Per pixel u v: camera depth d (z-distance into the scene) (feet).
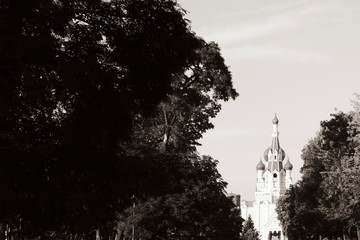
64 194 88.74
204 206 205.67
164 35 93.30
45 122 87.45
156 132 209.67
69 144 87.92
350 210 238.07
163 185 114.52
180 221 200.13
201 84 208.85
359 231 259.39
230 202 287.89
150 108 96.94
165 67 94.27
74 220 94.84
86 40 90.94
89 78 86.79
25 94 82.64
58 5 87.92
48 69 84.58
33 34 83.76
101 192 94.89
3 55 74.90
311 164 314.14
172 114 211.00
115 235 199.21
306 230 367.86
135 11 93.45
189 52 96.48
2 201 84.89
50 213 90.63
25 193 85.20
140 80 93.66
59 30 86.74
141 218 190.49
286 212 423.23
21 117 85.56
